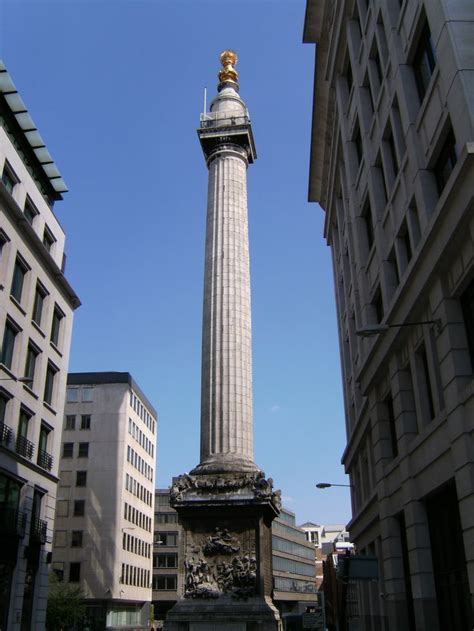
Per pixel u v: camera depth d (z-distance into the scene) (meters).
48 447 41.03
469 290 17.48
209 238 44.88
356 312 35.12
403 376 23.20
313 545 140.12
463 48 17.30
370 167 27.81
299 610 120.06
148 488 90.81
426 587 20.52
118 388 81.44
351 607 39.38
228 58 56.97
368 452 33.28
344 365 44.12
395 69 23.23
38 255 39.75
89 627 69.88
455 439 17.11
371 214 30.27
